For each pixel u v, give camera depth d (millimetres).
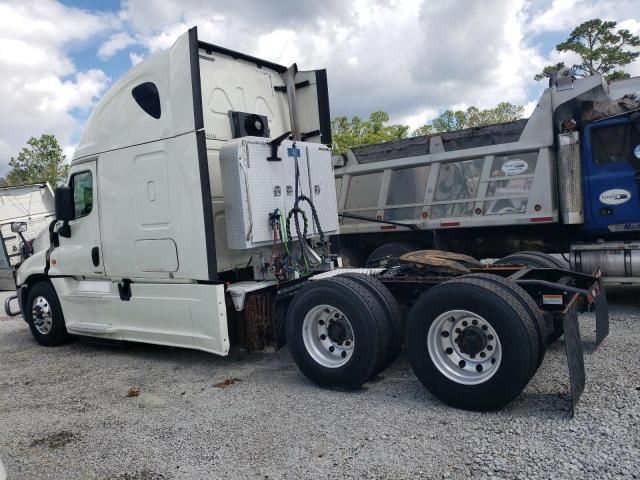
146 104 5805
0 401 5324
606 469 3154
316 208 6340
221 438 4047
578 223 7613
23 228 13539
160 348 6973
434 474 3275
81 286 6980
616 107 7258
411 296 4988
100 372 6098
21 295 7828
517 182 8172
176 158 5527
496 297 3996
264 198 5590
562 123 7652
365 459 3531
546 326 4434
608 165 7348
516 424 3859
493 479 3162
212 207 5828
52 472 3723
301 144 6156
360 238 10125
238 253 6078
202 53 6008
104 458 3879
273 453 3730
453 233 9125
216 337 5430
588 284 5457
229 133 6145
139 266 6031
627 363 4938
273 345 5691
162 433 4230
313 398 4719
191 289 5598
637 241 7359
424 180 9125
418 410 4281
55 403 5156
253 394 4941
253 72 6660
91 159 6477
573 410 3838
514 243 8742
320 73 6945
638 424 3664
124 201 6109
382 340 4590
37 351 7387
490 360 4160
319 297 4809
